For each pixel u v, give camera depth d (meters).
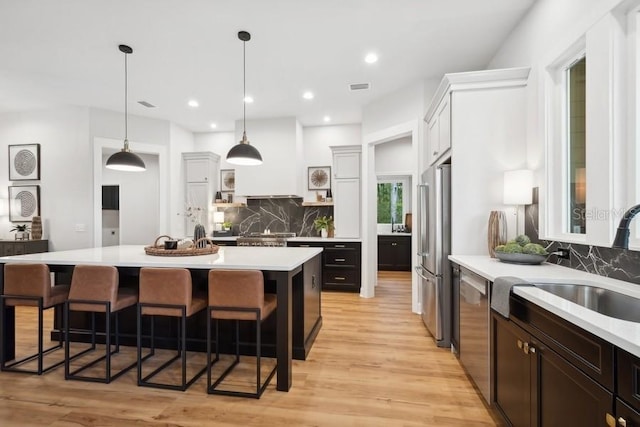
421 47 3.18
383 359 2.67
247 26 2.81
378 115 4.56
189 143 6.05
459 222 2.76
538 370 1.38
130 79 3.89
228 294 2.14
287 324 2.20
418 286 3.96
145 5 2.50
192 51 3.23
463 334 2.42
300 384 2.27
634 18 1.64
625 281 1.65
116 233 6.70
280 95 4.42
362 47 3.18
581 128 2.16
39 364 2.38
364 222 4.80
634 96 1.64
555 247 2.24
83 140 4.77
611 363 0.95
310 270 2.97
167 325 2.87
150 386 2.22
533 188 2.51
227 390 2.18
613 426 0.93
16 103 4.63
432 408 1.99
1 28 2.80
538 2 2.45
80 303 2.30
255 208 5.96
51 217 4.83
